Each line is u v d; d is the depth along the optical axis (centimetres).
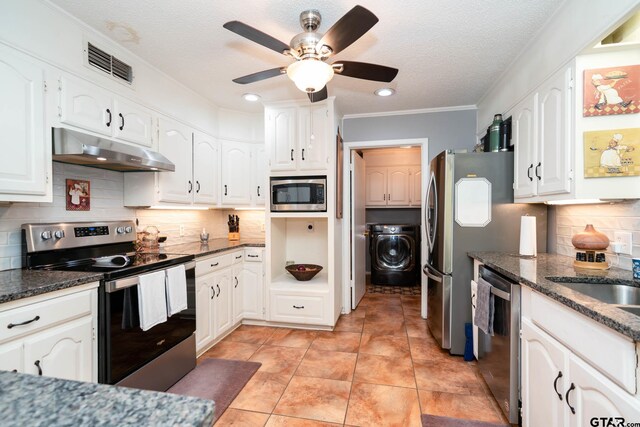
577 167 159
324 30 190
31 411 47
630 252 165
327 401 191
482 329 191
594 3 143
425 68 240
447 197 252
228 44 208
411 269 494
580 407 107
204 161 305
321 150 297
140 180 246
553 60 179
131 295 176
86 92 186
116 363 166
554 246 231
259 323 320
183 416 46
